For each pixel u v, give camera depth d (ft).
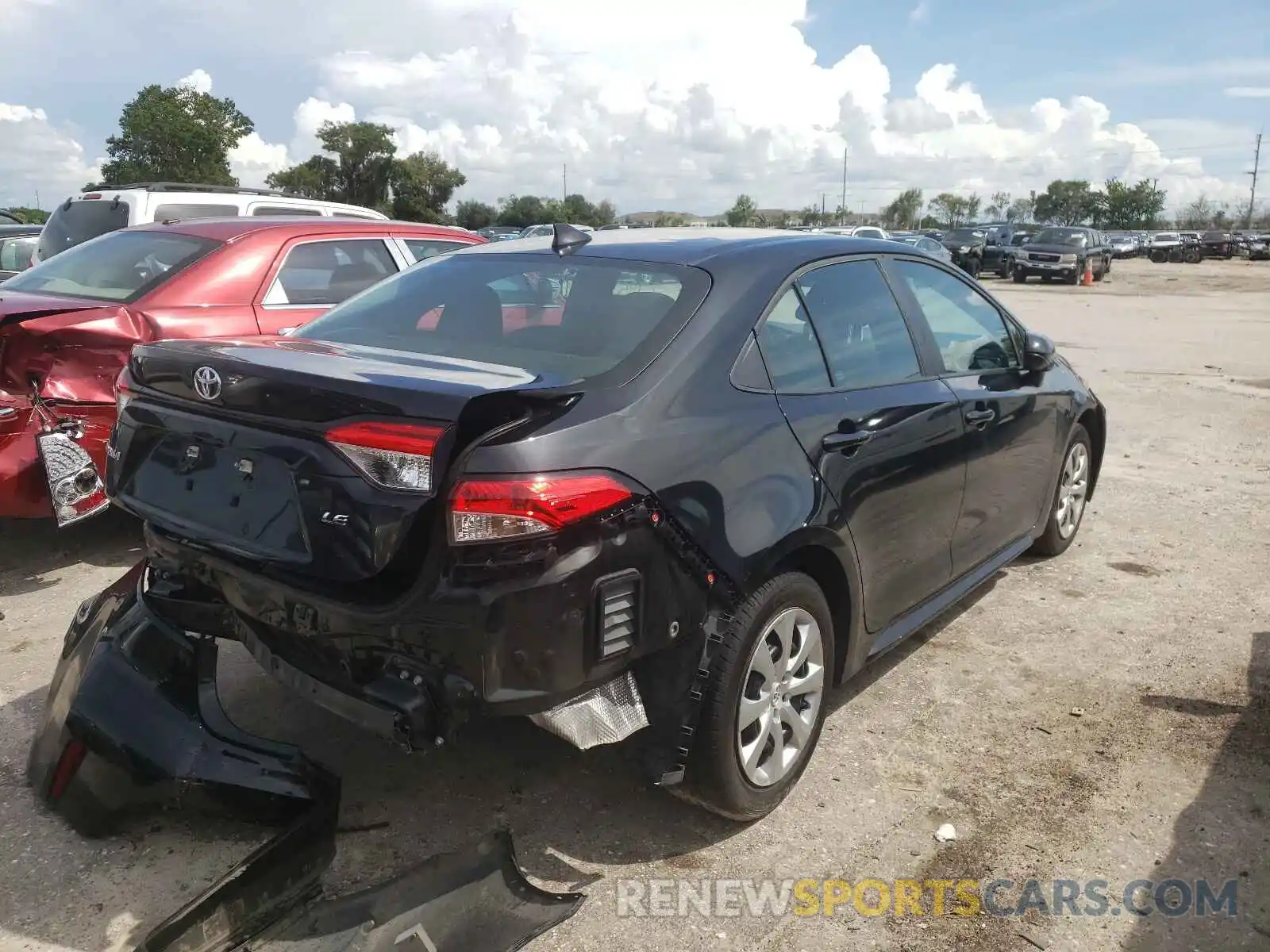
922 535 12.07
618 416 8.50
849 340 11.39
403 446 7.66
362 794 10.24
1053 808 10.30
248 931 7.78
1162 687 12.94
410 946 7.73
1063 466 16.53
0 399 14.55
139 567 11.09
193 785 8.91
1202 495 21.84
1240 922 8.64
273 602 8.55
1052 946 8.36
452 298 11.02
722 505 8.96
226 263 18.08
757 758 9.64
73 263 19.16
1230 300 83.61
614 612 8.16
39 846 9.28
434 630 7.79
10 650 13.41
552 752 11.10
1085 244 107.86
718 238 11.48
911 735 11.73
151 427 9.58
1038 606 15.61
